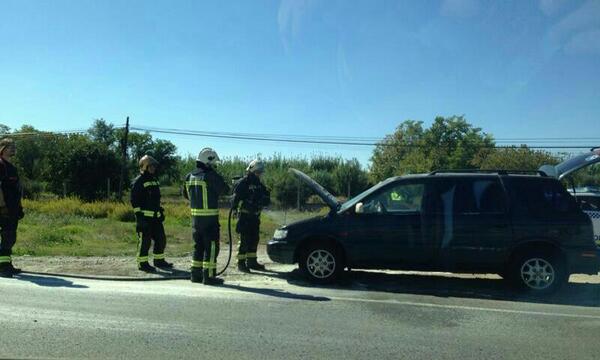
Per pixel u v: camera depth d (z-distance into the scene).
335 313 6.63
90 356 4.89
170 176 63.56
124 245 13.03
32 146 58.69
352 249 8.48
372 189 8.73
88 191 42.09
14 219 8.86
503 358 5.06
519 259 8.06
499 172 8.55
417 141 60.50
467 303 7.36
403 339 5.59
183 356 4.94
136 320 6.14
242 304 7.03
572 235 7.94
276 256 8.77
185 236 15.53
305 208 37.66
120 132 63.22
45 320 6.08
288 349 5.20
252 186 9.90
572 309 7.12
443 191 8.38
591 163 9.05
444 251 8.21
